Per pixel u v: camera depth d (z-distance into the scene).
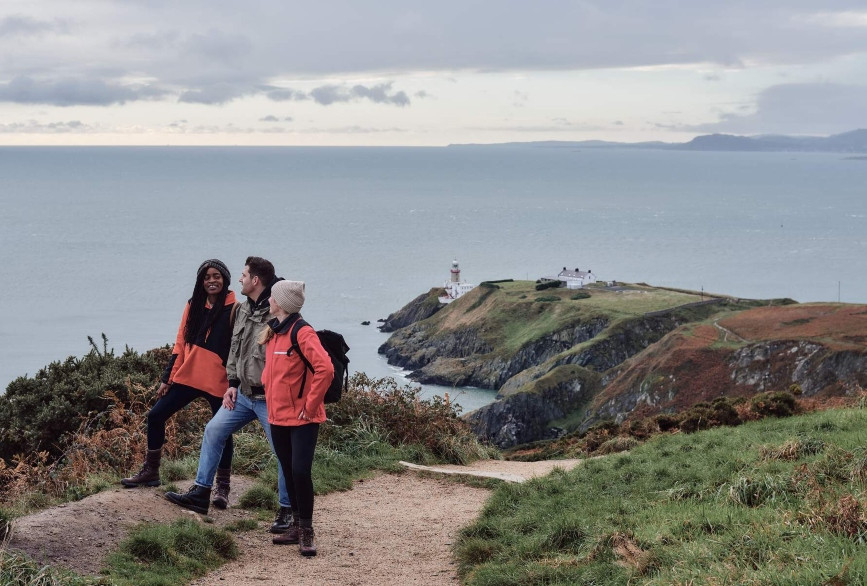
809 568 5.32
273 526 8.51
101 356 13.48
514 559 7.28
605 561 6.56
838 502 6.56
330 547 8.32
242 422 8.48
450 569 7.60
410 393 15.41
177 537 7.52
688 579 5.63
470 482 11.92
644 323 140.38
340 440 13.41
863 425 10.55
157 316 199.25
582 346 134.88
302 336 7.66
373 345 179.62
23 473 9.84
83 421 11.64
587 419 107.88
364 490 11.34
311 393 7.65
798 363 95.94
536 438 111.44
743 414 14.91
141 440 10.86
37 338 169.88
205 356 8.48
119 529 7.45
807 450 9.03
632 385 107.06
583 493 9.29
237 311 8.41
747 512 7.27
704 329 113.81
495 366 146.88
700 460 9.77
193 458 10.75
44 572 5.96
